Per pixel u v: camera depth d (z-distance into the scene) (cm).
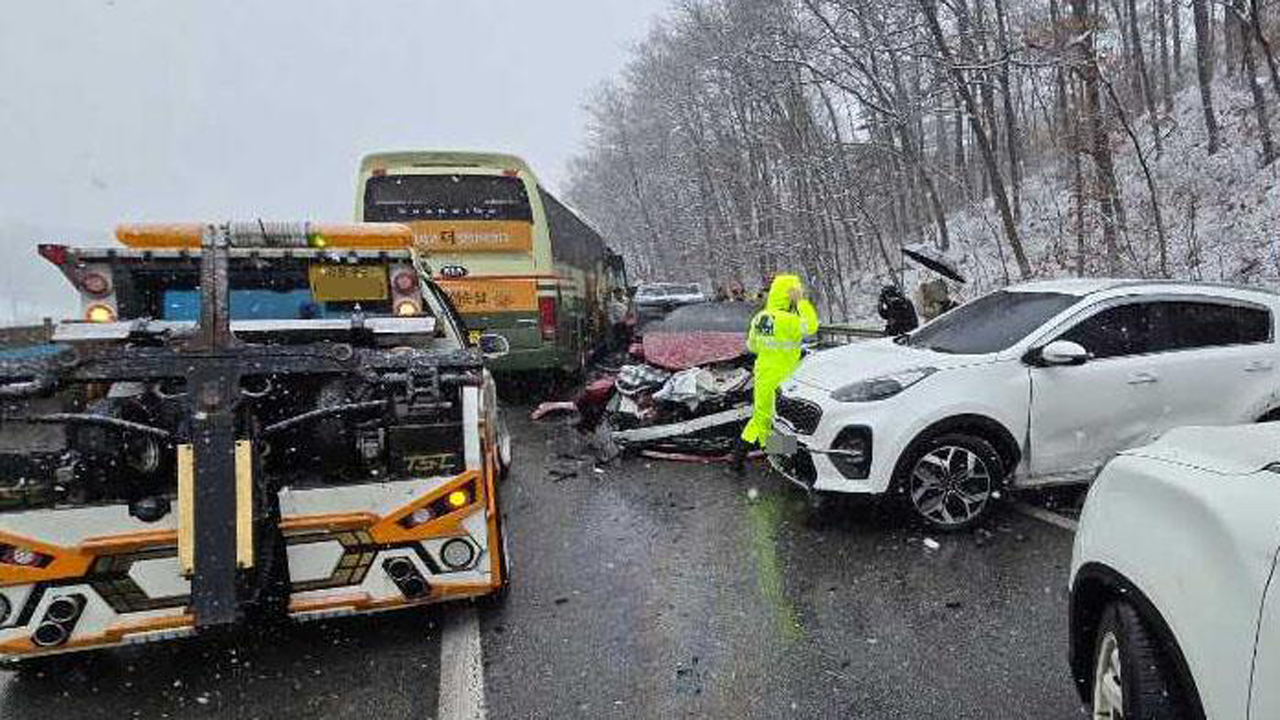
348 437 402
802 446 568
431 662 379
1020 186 2745
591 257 1727
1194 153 2119
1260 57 2184
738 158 3972
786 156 2928
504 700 343
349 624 421
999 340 565
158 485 377
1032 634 387
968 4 2355
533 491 687
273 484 371
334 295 470
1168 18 3353
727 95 3747
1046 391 538
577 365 1404
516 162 1107
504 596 441
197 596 326
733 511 602
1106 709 256
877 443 528
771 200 3412
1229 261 1466
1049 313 567
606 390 916
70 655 392
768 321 710
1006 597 430
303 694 355
